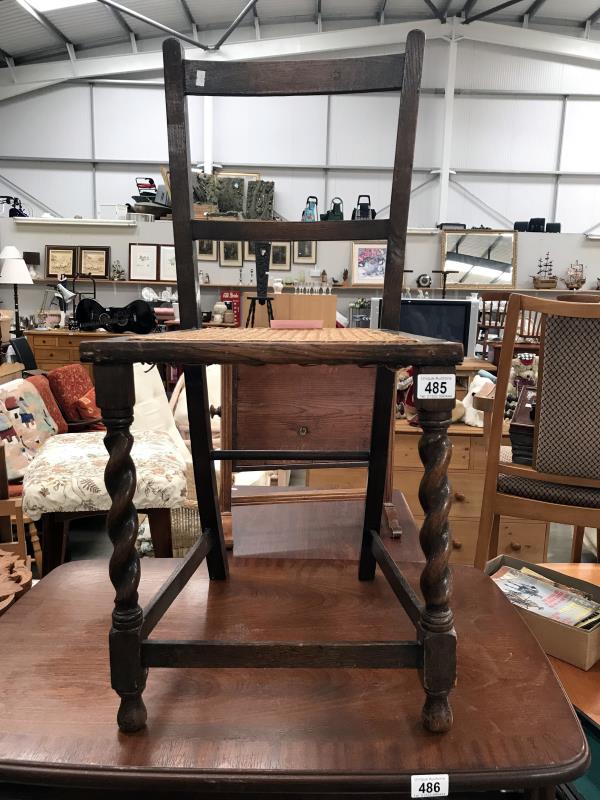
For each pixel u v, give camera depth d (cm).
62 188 735
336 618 90
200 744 65
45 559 187
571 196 737
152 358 60
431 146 721
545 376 134
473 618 94
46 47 695
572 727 69
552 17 704
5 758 63
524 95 713
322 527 145
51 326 525
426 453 64
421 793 61
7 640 86
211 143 700
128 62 694
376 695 75
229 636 85
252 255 548
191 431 98
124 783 61
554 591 131
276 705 73
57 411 280
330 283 543
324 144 724
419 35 88
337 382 129
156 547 189
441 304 319
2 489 187
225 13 666
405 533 140
